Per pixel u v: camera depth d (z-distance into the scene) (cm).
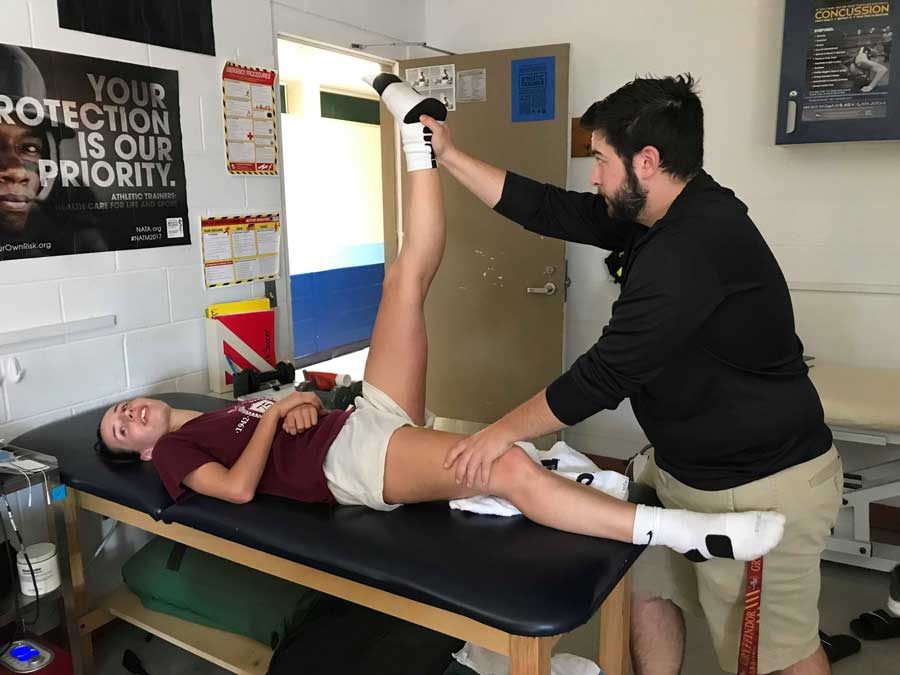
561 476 156
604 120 135
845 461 298
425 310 373
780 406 137
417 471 157
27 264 207
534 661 128
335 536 150
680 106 130
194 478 171
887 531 296
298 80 515
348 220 583
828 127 270
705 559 139
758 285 131
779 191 306
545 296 345
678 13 318
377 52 348
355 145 579
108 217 227
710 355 135
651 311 124
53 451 198
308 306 554
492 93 341
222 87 262
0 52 195
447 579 132
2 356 204
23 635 176
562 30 347
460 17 374
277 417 176
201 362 266
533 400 141
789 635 149
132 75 230
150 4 234
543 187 181
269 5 280
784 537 142
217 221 265
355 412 179
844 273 298
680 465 149
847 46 261
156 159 240
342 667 166
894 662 213
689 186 134
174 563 207
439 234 183
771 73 301
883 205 287
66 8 210
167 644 227
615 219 166
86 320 223
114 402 236
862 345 298
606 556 138
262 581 198
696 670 212
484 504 157
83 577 203
